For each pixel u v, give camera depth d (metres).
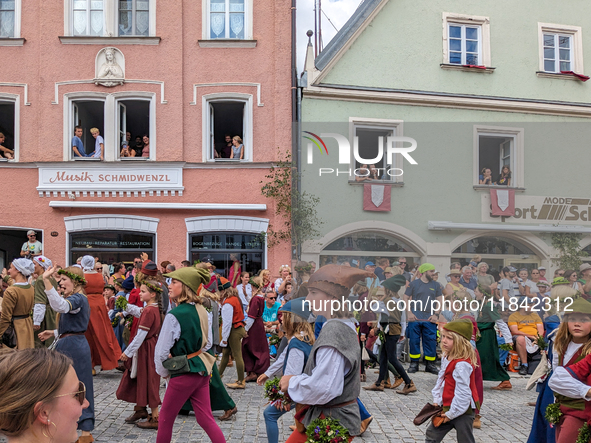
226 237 14.15
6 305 6.91
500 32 13.55
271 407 4.44
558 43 13.90
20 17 14.53
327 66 13.28
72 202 14.06
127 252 14.23
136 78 14.38
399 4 13.43
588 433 3.22
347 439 2.83
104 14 14.55
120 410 6.79
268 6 14.52
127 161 14.19
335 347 2.84
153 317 5.99
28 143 14.34
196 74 14.44
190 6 14.58
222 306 8.27
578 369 3.33
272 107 14.30
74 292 5.23
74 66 14.40
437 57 13.45
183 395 4.40
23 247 13.83
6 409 1.38
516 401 7.78
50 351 1.53
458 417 4.06
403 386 8.61
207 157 14.33
